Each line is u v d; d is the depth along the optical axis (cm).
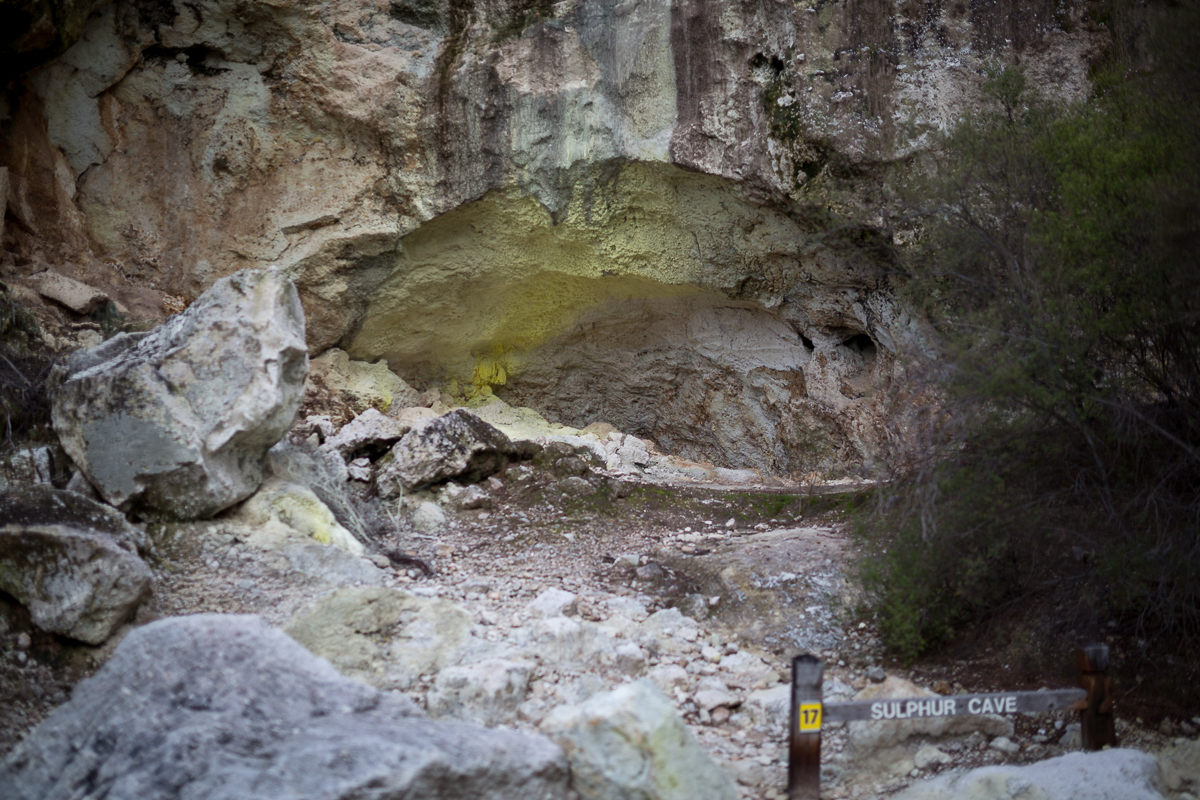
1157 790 349
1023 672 445
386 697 331
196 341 520
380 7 757
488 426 692
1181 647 440
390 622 444
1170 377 470
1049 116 561
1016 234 506
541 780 300
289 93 767
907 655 463
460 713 388
